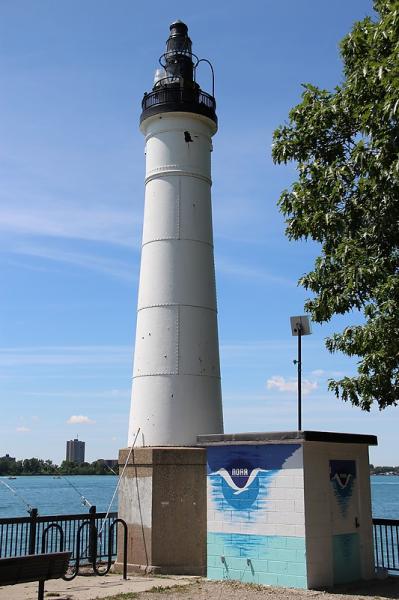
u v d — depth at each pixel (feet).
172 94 55.62
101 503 161.79
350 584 37.47
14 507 139.54
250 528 38.27
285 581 36.27
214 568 39.42
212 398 52.49
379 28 31.63
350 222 36.83
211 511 40.22
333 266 37.06
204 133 56.70
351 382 35.76
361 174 35.65
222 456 40.32
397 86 29.22
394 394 35.35
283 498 37.14
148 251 54.60
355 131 37.96
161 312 52.65
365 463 41.81
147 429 50.70
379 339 33.55
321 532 37.04
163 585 38.81
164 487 46.80
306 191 37.70
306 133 38.45
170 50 58.49
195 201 55.11
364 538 40.11
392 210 34.73
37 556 31.78
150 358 52.06
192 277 53.57
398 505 164.66
